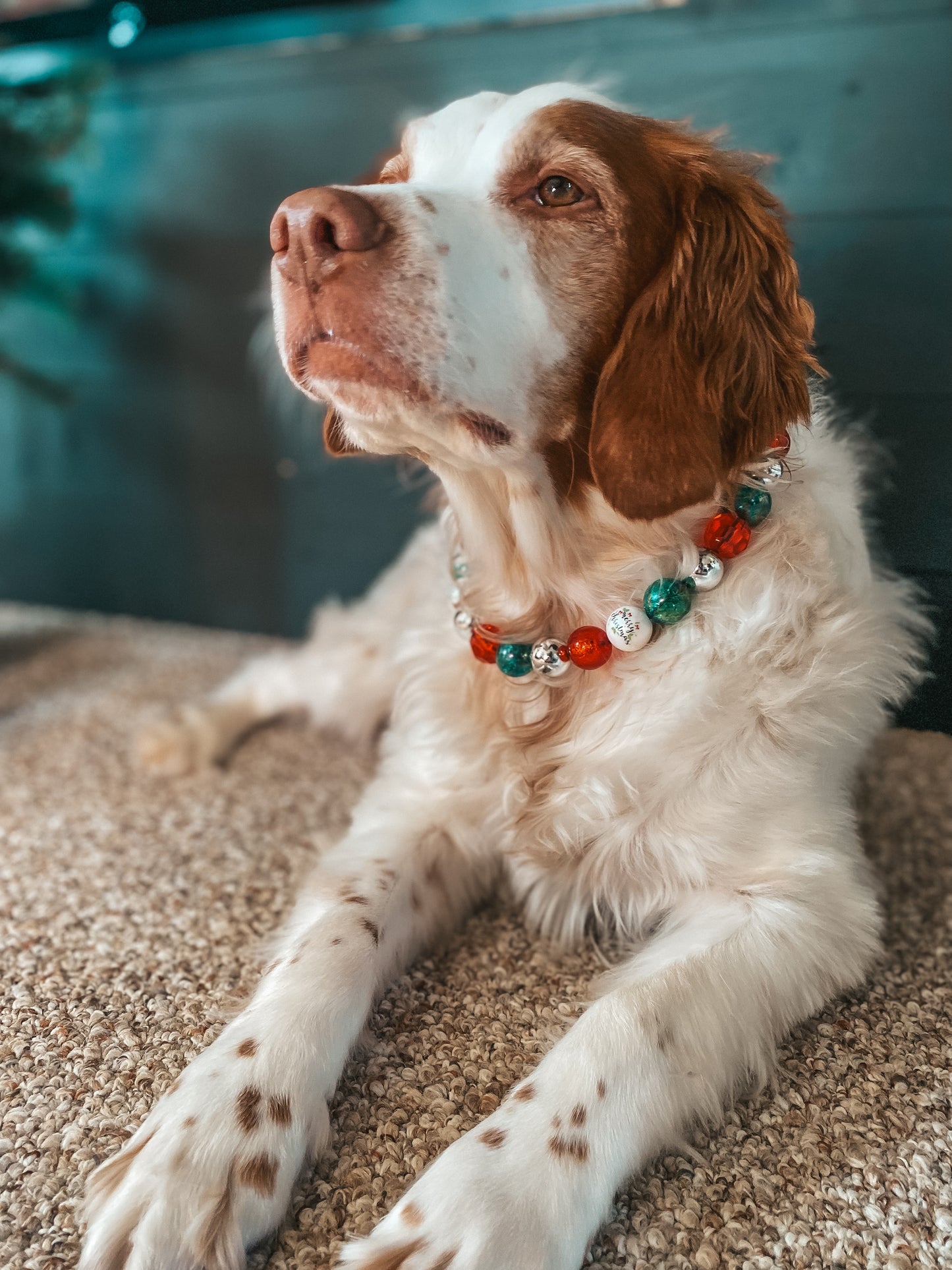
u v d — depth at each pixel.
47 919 1.53
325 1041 1.14
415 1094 1.17
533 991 1.37
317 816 1.90
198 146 2.67
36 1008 1.31
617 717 1.40
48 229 2.67
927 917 1.55
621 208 1.25
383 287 1.10
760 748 1.35
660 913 1.47
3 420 3.14
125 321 2.89
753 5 1.98
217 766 2.14
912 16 1.81
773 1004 1.23
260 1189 0.98
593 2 2.19
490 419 1.21
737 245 1.32
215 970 1.39
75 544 3.20
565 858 1.46
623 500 1.26
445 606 1.68
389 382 1.13
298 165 2.58
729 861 1.37
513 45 2.31
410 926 1.43
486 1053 1.24
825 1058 1.25
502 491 1.40
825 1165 1.09
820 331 1.73
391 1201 1.03
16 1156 1.07
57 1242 0.97
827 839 1.38
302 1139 1.05
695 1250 0.98
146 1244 0.91
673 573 1.38
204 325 2.79
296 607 2.95
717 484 1.28
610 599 1.41
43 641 2.97
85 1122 1.11
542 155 1.22
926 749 2.05
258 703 2.34
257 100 2.58
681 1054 1.14
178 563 3.07
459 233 1.16
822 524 1.41
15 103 2.48
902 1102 1.17
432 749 1.58
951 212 1.77
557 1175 0.99
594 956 1.46
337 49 2.48
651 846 1.40
